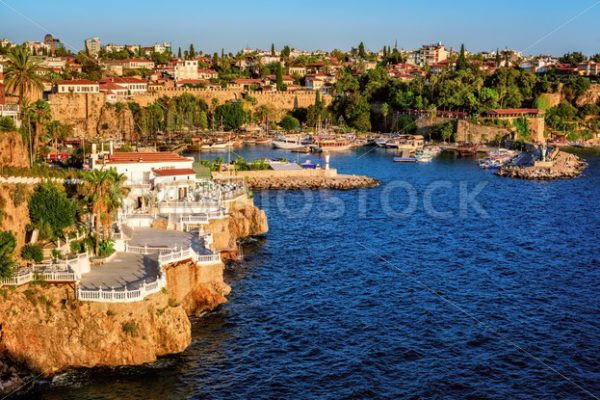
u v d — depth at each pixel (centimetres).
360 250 10156
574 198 15425
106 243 6788
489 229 11888
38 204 6350
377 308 7531
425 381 5809
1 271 5506
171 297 6222
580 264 9500
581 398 5575
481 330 6925
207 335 6519
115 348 5616
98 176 6706
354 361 6147
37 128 9319
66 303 5609
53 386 5325
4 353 5459
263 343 6431
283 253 9794
